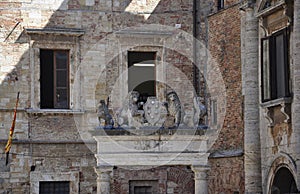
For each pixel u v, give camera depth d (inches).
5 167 1614.2
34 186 1626.5
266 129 1492.4
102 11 1675.7
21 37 1635.1
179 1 1718.8
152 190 1689.2
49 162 1637.6
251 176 1508.4
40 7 1646.2
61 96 1654.8
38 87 1633.9
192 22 1722.4
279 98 1407.5
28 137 1625.2
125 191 1670.8
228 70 1628.9
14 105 1621.6
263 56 1485.0
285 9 1389.0
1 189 1610.5
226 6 1638.8
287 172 1461.6
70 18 1659.7
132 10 1692.9
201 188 1375.5
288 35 1401.3
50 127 1637.6
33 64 1633.9
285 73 1402.6
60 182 1647.4
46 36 1637.6
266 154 1493.6
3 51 1625.2
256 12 1503.4
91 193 1648.6
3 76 1621.6
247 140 1517.0
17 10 1635.1
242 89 1571.1
